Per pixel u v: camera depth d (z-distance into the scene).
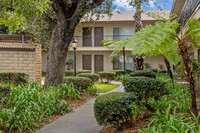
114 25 26.89
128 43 4.51
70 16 10.30
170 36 5.05
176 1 17.00
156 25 4.77
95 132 5.76
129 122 5.67
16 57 15.45
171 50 5.59
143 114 6.27
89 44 27.12
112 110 5.11
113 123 5.27
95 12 12.13
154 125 4.75
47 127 6.17
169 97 7.39
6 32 19.28
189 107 6.13
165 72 23.06
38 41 15.11
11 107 6.31
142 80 6.28
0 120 5.64
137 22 15.92
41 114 6.61
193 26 5.11
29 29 14.76
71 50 26.73
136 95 6.09
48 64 10.47
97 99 5.29
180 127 4.46
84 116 7.27
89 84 11.06
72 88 9.62
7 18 6.50
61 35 10.34
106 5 11.88
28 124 5.82
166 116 4.90
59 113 7.52
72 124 6.43
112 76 18.80
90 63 27.70
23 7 6.10
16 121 5.70
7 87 6.95
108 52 27.39
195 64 10.16
